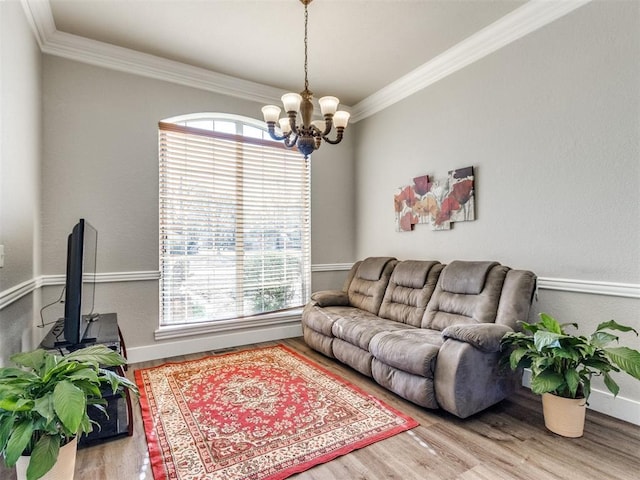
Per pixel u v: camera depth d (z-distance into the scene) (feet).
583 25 7.70
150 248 10.77
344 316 10.55
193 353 11.34
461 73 10.44
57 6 8.21
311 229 14.08
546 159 8.40
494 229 9.57
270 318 12.93
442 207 11.00
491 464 5.55
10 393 3.97
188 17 8.70
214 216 12.15
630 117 7.02
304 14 8.59
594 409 7.45
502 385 7.40
